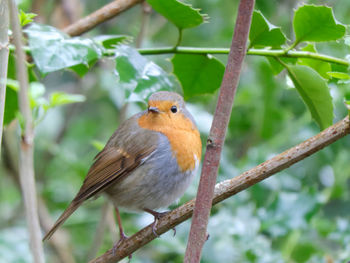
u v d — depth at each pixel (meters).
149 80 6.31
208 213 4.57
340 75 5.61
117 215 7.77
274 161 5.21
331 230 8.35
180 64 6.98
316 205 8.20
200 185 4.59
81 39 6.00
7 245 8.79
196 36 12.13
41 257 4.23
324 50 9.59
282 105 11.27
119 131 7.95
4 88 4.89
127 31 12.43
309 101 6.17
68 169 12.03
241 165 9.80
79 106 12.68
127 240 6.29
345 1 10.84
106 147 7.92
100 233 9.16
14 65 6.77
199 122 9.77
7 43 4.88
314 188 8.36
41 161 12.20
